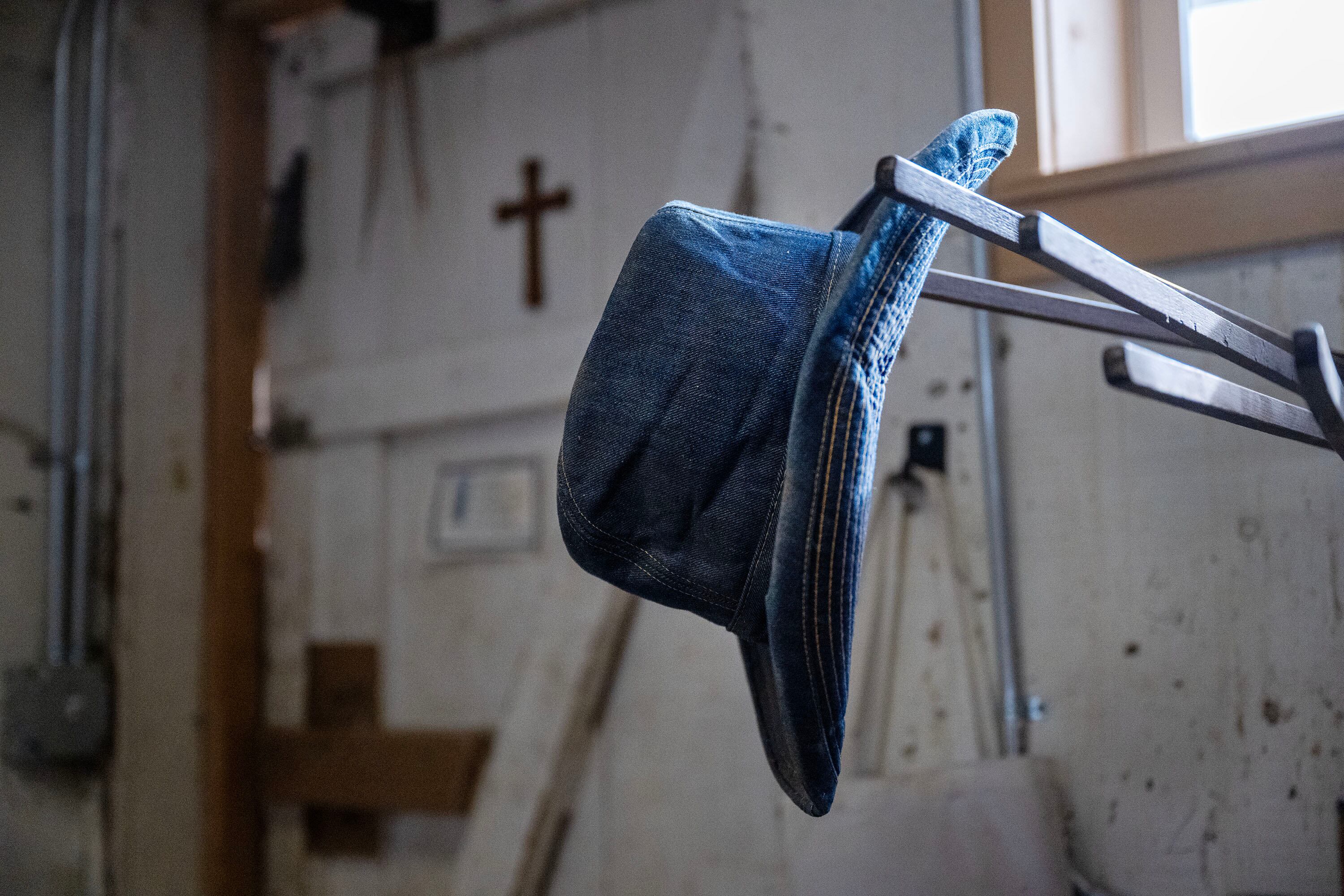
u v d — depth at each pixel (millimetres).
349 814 1809
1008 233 652
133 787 1767
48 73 1825
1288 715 1184
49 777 1720
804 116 1485
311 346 1946
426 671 1781
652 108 1670
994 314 1357
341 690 1848
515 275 1765
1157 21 1392
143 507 1828
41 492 1761
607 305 794
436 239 1847
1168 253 1237
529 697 1604
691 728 1529
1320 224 1168
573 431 776
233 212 1966
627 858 1557
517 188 1778
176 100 1935
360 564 1856
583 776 1603
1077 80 1368
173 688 1840
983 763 1239
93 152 1842
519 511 1722
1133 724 1251
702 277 780
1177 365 708
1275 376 772
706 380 759
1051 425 1322
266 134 2008
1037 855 1203
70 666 1723
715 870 1491
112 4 1865
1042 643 1304
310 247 1966
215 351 1936
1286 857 1171
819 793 691
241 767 1867
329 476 1903
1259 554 1210
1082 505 1300
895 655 1359
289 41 2002
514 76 1797
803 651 655
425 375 1812
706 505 763
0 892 1647
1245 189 1203
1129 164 1253
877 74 1441
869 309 666
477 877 1581
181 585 1869
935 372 1375
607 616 1575
